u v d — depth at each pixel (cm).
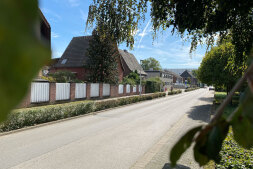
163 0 304
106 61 2495
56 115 1040
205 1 270
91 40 2505
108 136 746
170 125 953
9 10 15
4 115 15
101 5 402
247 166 311
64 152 575
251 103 41
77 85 1909
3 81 14
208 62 1755
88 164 498
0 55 14
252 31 304
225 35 366
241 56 343
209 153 49
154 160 492
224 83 1683
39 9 17
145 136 747
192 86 8481
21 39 15
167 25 333
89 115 1266
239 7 186
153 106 1808
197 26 293
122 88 2861
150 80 4047
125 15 401
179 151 48
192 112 1401
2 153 562
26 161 511
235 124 44
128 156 548
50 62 17
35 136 740
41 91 1460
